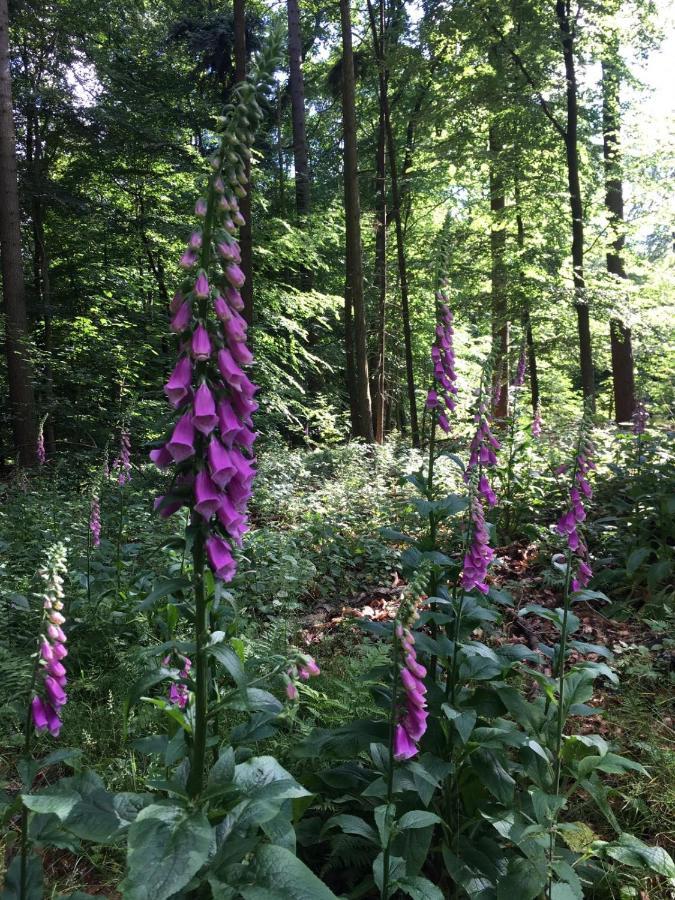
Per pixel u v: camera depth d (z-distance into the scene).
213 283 2.03
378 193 18.69
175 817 1.94
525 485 7.64
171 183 16.91
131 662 4.21
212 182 1.97
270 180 21.47
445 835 2.91
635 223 15.27
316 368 18.95
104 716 3.97
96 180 16.91
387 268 20.27
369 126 23.48
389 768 2.46
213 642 2.17
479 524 3.09
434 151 15.61
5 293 12.98
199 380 2.00
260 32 19.97
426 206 22.95
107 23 16.91
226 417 2.02
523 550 7.20
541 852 2.64
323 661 4.96
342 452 12.94
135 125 15.83
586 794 3.47
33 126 15.93
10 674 4.03
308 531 8.05
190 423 2.00
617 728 4.05
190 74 20.03
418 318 22.09
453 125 16.41
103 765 3.61
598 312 14.17
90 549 5.63
